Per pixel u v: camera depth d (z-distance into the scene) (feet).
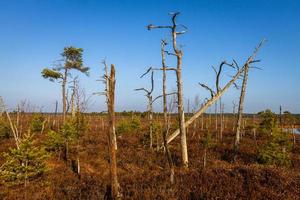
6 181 47.93
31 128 105.91
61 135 73.05
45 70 121.90
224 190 30.83
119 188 33.35
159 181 35.83
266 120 105.29
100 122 156.87
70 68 128.16
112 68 34.47
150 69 53.57
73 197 36.81
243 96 75.56
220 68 58.23
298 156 78.07
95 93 33.99
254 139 106.93
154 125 89.35
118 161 70.85
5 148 81.20
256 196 29.09
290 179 33.63
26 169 48.32
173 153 79.66
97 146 86.53
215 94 58.95
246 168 37.09
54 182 50.08
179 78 57.21
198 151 82.07
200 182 33.76
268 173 35.14
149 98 87.15
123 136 105.19
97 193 34.68
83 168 67.31
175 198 29.66
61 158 73.41
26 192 43.75
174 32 57.36
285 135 71.61
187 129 133.90
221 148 87.25
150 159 73.26
